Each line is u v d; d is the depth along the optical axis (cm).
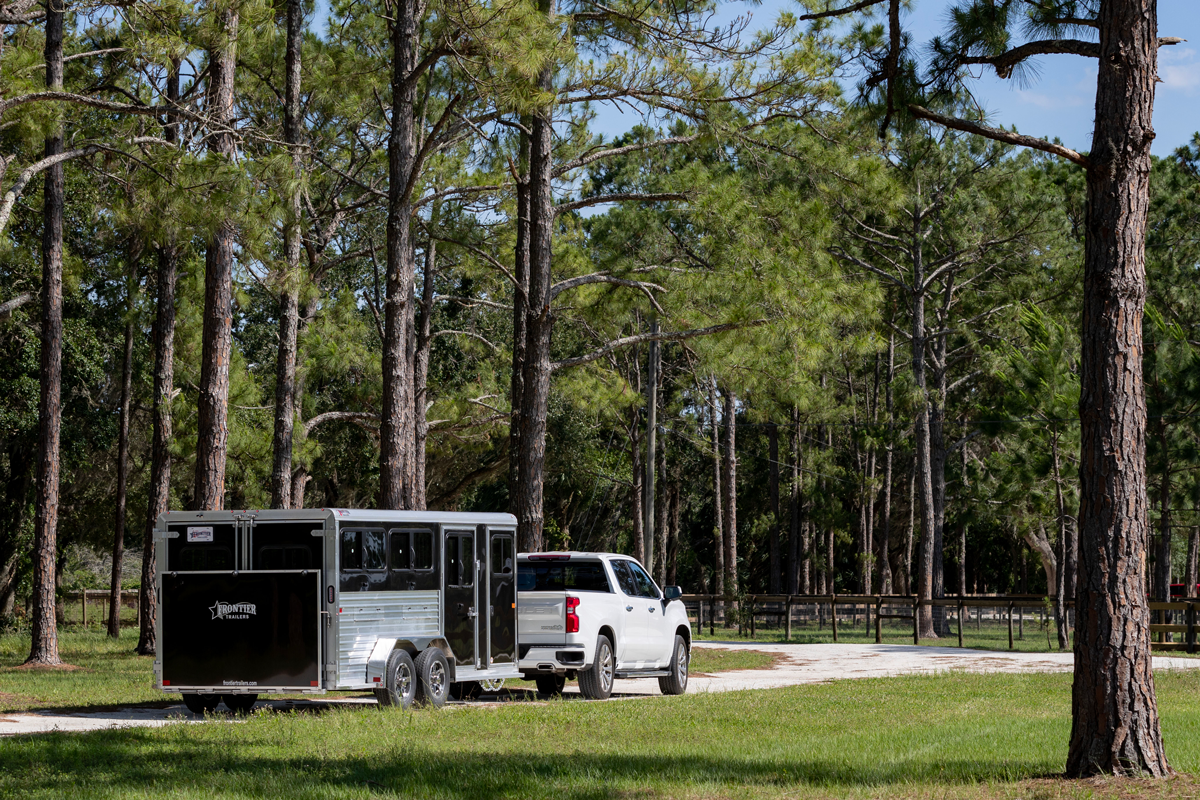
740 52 3144
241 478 4766
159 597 2147
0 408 4941
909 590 8844
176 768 1429
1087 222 1457
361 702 2473
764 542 10312
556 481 8100
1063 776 1382
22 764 1463
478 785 1310
